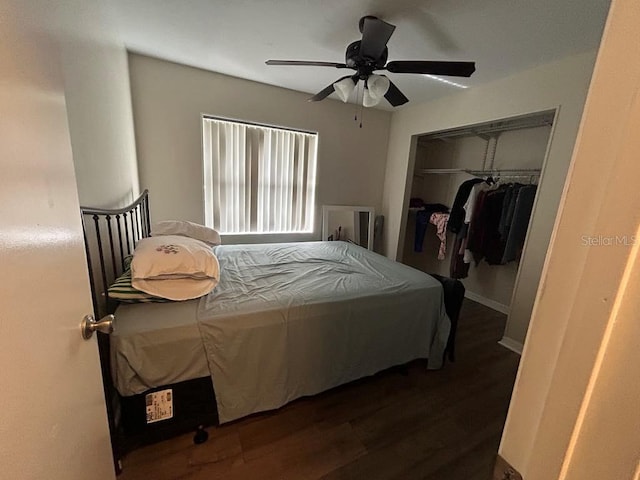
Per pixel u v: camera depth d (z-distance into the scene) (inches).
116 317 50.6
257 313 55.9
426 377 77.0
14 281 17.8
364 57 67.5
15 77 18.7
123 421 48.7
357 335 66.6
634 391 10.1
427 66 68.2
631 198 9.9
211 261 62.4
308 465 51.1
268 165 126.8
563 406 12.1
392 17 67.7
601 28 66.0
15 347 17.7
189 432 55.6
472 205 118.9
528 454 14.2
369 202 153.6
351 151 142.3
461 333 104.2
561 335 12.6
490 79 97.6
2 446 16.2
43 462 20.2
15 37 18.9
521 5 60.5
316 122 131.0
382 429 59.5
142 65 97.7
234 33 79.4
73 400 25.4
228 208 122.8
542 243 88.0
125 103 86.3
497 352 91.5
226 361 53.3
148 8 68.7
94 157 56.7
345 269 86.9
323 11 67.5
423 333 75.9
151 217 109.3
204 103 109.0
